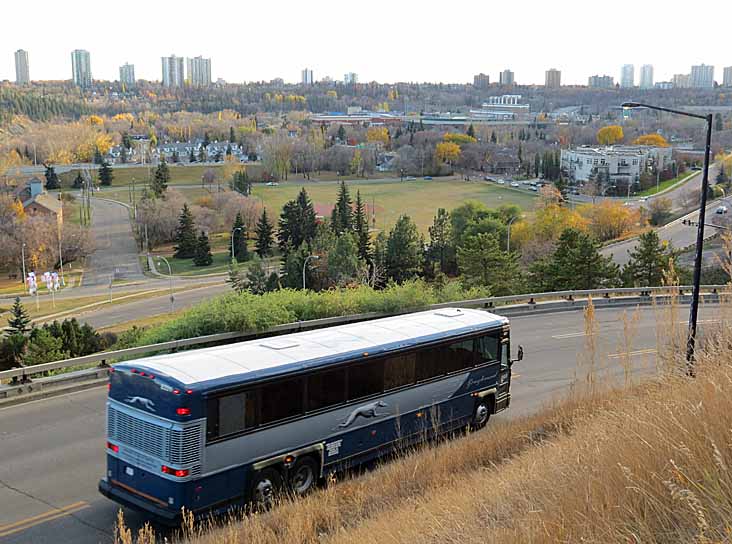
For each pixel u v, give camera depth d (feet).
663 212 405.80
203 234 391.24
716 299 134.82
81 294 325.83
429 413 53.67
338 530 33.99
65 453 52.65
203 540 36.40
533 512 23.40
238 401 41.55
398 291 99.04
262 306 82.79
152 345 73.61
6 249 377.91
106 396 66.33
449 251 322.14
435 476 40.88
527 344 93.40
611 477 22.61
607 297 131.03
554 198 405.39
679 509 19.67
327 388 46.52
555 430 47.03
